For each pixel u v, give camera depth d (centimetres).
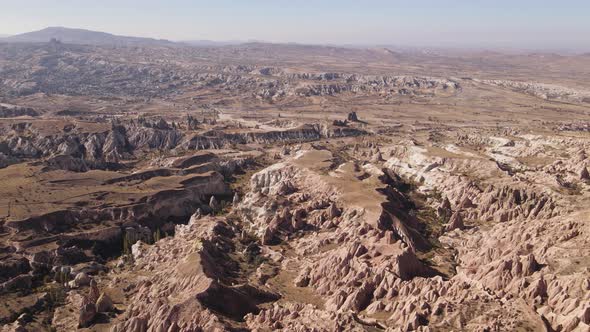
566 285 10800
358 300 11800
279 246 16188
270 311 11462
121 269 15588
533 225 14738
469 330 9688
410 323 10106
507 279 11794
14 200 18825
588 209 15512
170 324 11088
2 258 15412
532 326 9638
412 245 15988
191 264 13350
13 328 12006
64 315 12788
